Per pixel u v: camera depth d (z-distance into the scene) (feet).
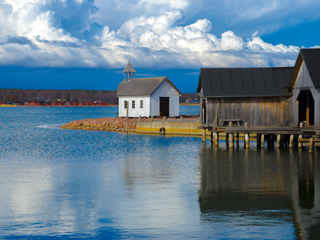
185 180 65.31
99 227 41.45
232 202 50.24
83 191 57.88
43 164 85.76
